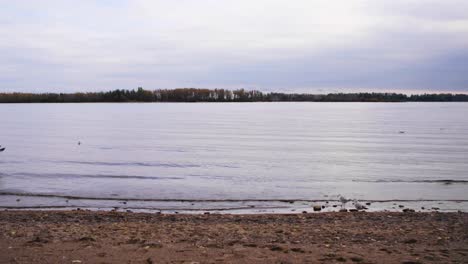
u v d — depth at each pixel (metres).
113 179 26.81
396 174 29.48
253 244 9.83
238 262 8.14
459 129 83.88
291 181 26.33
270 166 33.88
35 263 8.06
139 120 117.44
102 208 18.27
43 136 65.69
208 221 14.75
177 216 15.73
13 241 10.12
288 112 192.75
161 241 10.30
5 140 58.75
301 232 12.05
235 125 95.94
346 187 24.14
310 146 51.03
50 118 129.00
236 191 22.64
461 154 42.09
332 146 50.91
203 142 56.09
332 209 18.27
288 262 8.13
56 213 16.06
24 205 18.70
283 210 18.00
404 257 8.54
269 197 20.98
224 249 9.28
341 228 12.86
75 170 30.97
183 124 99.31
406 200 20.28
